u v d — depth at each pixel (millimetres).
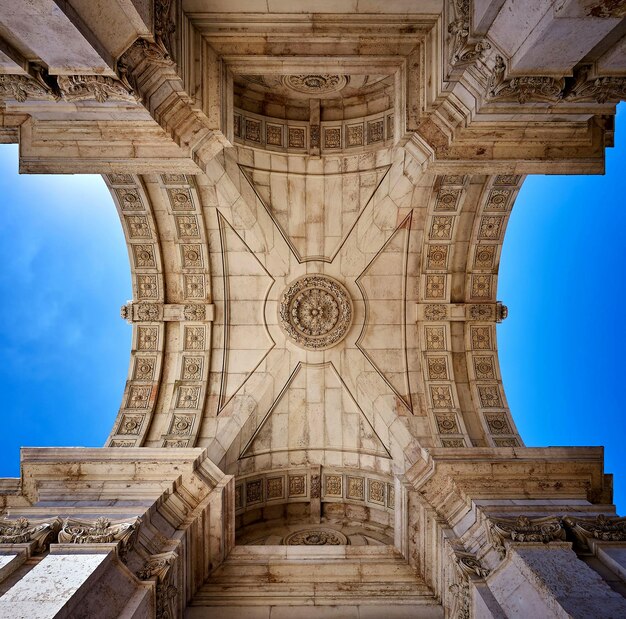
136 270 13211
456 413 12391
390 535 12422
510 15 5609
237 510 12586
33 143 7504
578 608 5469
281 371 13500
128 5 5121
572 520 7496
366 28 7613
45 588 5672
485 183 11656
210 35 7688
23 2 4340
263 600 8875
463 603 7391
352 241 13344
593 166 7789
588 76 6141
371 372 13258
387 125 12406
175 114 7422
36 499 8922
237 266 13398
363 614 8586
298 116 13125
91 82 5773
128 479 9258
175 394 12867
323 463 13586
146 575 7086
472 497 8852
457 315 13211
